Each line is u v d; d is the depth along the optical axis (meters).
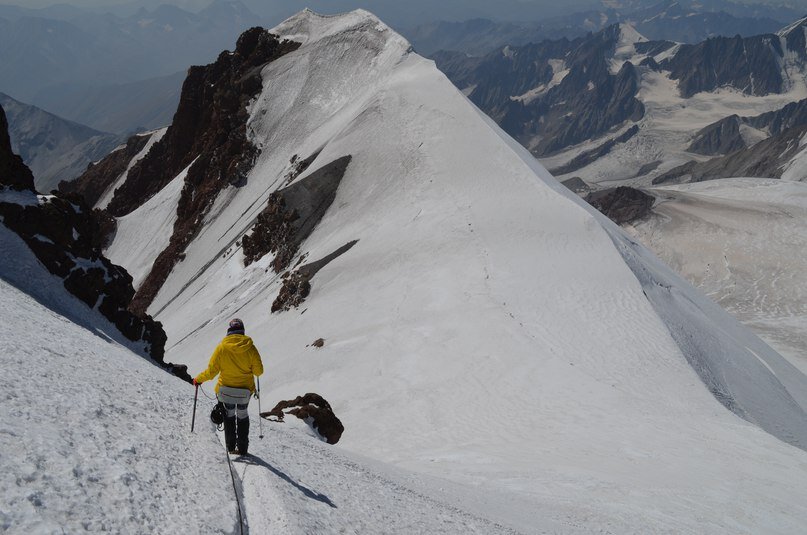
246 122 121.38
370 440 29.72
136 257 131.00
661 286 52.19
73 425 7.06
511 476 19.58
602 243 51.66
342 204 75.56
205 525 6.28
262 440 11.52
